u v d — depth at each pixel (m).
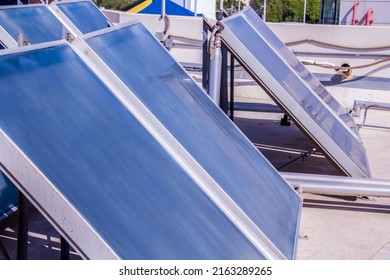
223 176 2.80
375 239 4.81
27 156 1.75
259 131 9.08
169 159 2.44
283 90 5.04
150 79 3.12
